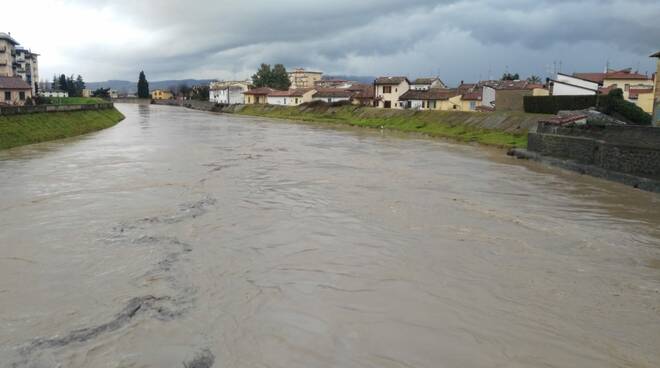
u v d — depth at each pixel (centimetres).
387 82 7894
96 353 821
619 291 1101
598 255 1340
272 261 1252
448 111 5644
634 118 3662
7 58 9050
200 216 1661
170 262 1230
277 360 809
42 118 4378
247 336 880
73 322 922
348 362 807
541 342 877
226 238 1430
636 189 2234
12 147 3484
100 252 1298
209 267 1202
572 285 1130
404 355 830
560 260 1296
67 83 14638
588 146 2750
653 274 1209
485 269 1220
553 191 2198
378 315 970
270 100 11019
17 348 834
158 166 2744
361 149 3834
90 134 4850
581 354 841
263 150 3688
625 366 808
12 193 1995
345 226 1570
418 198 1997
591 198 2059
